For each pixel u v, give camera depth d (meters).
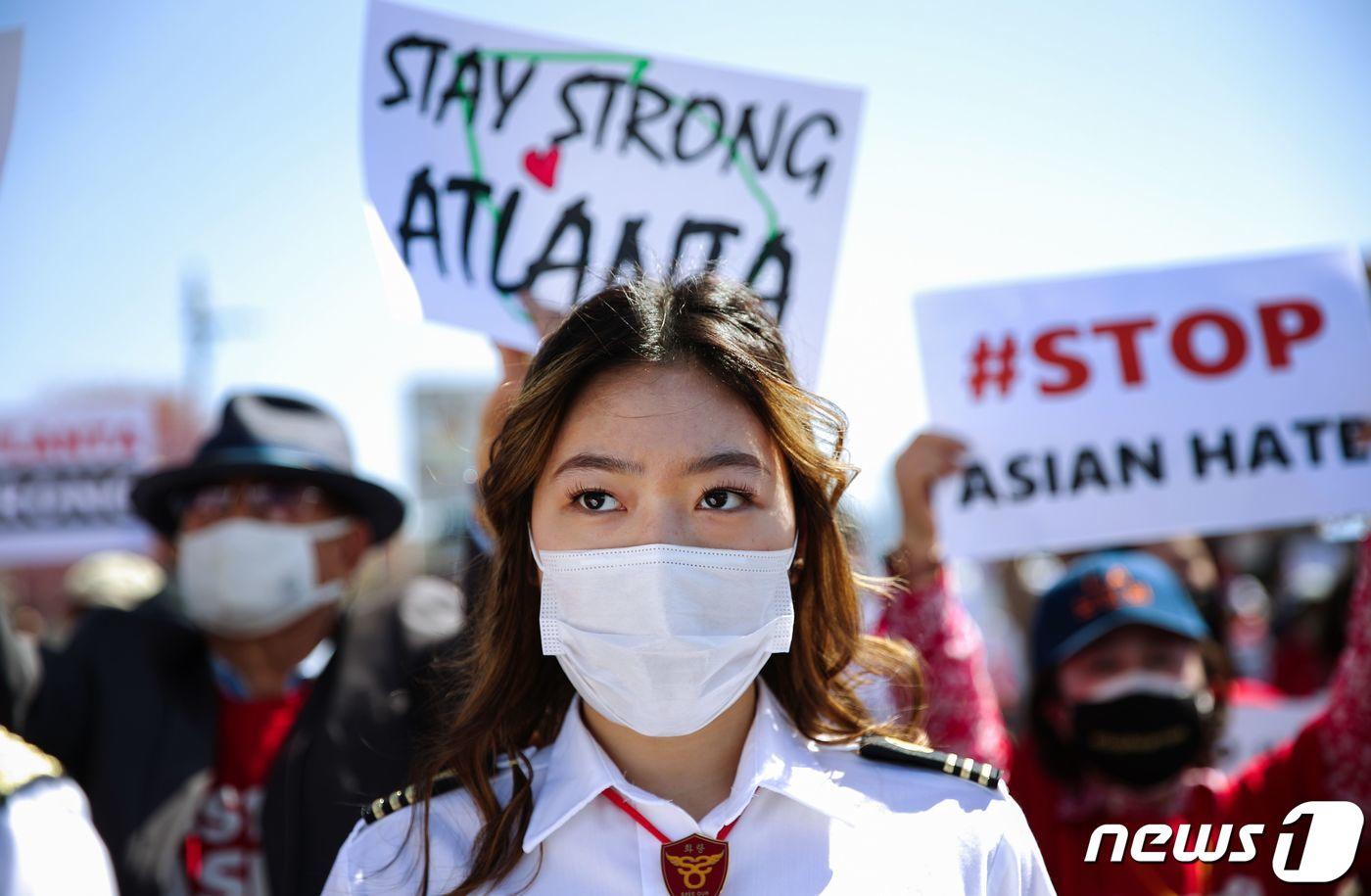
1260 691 5.12
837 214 3.28
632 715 1.75
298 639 3.33
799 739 1.92
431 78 3.15
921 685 2.23
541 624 1.81
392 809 1.85
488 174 3.15
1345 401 3.52
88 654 3.27
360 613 3.12
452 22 3.20
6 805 1.78
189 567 3.32
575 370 1.76
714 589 1.73
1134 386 3.56
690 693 1.72
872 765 1.89
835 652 1.98
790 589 1.90
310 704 2.94
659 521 1.72
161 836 2.96
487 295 3.09
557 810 1.75
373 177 3.05
